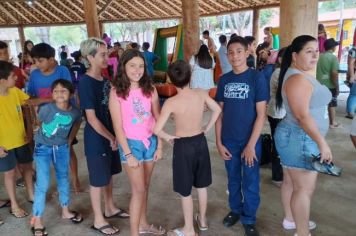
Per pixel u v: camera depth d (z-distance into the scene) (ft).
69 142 8.22
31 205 9.45
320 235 7.45
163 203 9.34
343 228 7.69
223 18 69.26
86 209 9.16
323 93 5.82
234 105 6.98
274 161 9.98
